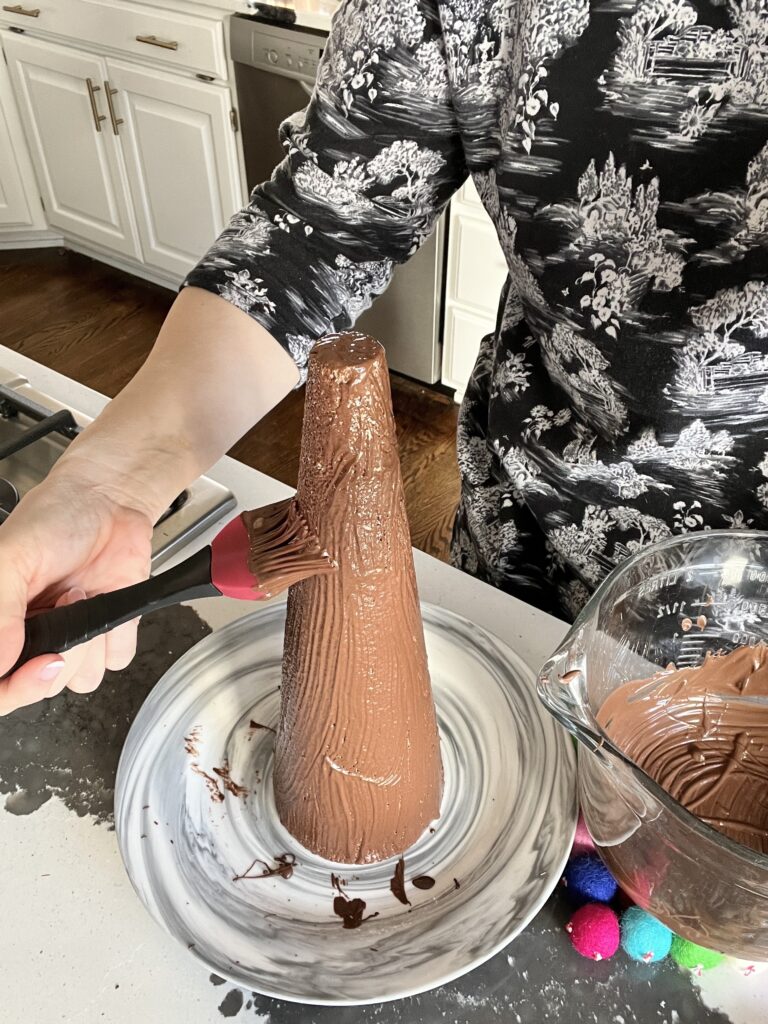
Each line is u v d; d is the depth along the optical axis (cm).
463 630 57
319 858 48
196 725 53
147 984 43
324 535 40
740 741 51
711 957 42
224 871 47
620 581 47
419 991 40
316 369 37
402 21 56
